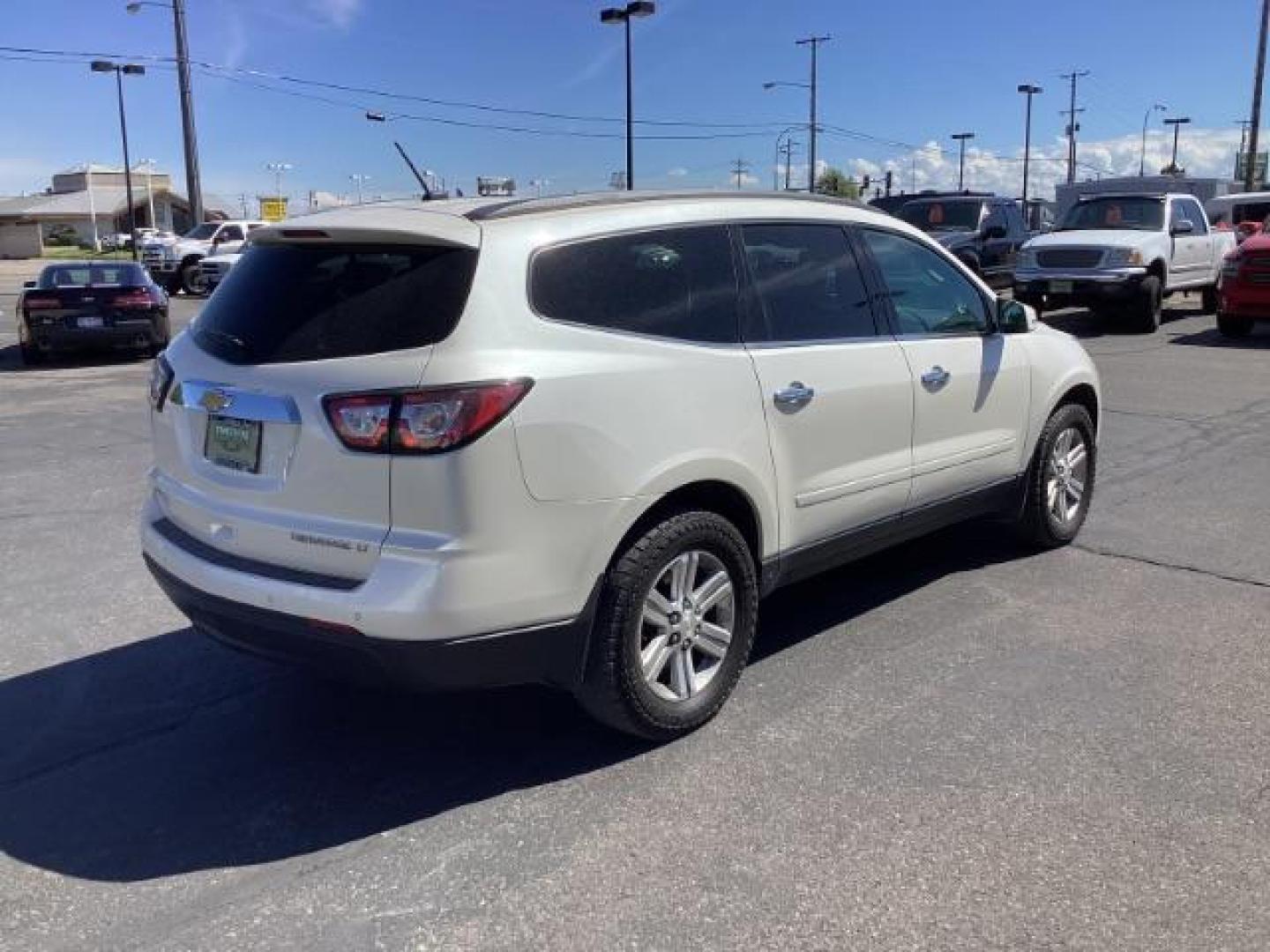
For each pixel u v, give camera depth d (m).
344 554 3.44
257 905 3.14
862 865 3.26
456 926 3.03
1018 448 5.68
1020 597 5.45
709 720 4.15
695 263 4.09
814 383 4.36
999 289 21.23
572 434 3.52
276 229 3.83
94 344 15.65
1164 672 4.55
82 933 3.03
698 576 4.03
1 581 5.95
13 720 4.34
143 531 4.20
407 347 3.41
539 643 3.55
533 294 3.58
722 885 3.18
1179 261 17.84
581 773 3.84
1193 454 8.62
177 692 4.58
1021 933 2.95
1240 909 3.03
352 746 4.10
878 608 5.32
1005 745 3.95
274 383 3.56
